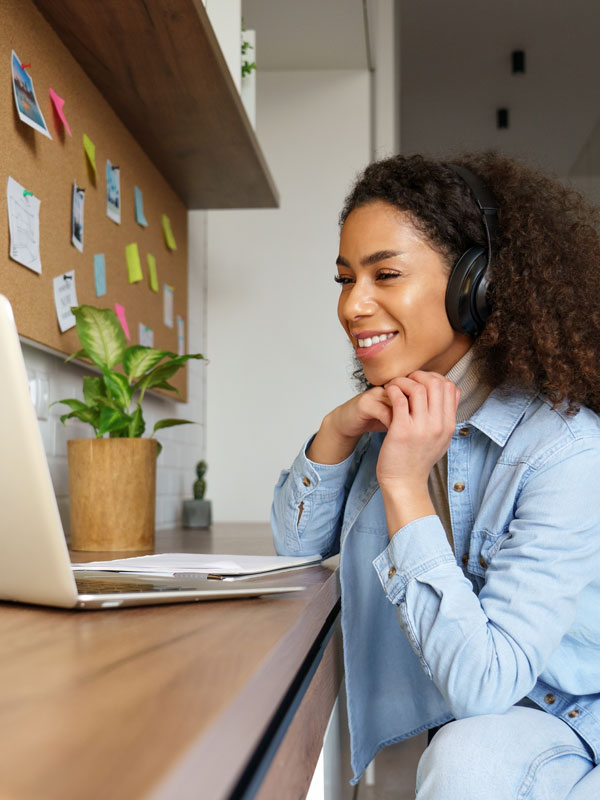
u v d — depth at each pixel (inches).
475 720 31.6
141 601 27.4
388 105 123.3
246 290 121.2
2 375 24.0
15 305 55.9
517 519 35.5
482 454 41.6
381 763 95.0
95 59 67.6
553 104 219.6
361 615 45.4
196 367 115.8
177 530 90.4
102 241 74.7
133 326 84.3
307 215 121.4
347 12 106.3
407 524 35.1
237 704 15.1
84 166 70.0
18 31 56.4
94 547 57.7
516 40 189.8
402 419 36.7
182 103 76.3
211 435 120.3
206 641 21.5
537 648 31.8
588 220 44.5
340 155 121.8
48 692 15.7
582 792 30.6
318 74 123.0
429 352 40.9
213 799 12.9
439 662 32.1
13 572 27.2
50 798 9.8
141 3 58.9
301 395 119.6
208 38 64.3
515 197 42.1
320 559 46.9
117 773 10.8
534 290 39.9
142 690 15.8
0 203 53.5
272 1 103.8
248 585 32.3
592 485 34.7
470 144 243.9
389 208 40.6
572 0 173.0
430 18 181.5
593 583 36.1
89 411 61.6
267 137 122.4
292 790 23.1
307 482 46.9
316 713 30.6
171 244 98.0
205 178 97.0
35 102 58.6
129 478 58.1
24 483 24.9
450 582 33.3
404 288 40.1
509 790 29.5
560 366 38.4
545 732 32.4
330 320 120.2
